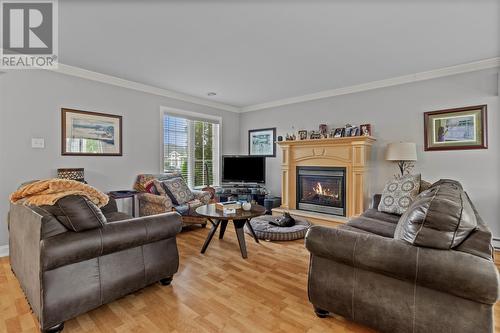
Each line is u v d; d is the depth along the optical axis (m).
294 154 4.68
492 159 3.10
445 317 1.29
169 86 4.19
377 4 2.02
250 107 5.62
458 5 2.03
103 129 3.67
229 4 2.02
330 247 1.59
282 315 1.78
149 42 2.66
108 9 2.08
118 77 3.74
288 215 3.80
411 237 1.37
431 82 3.49
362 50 2.85
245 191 4.97
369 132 3.87
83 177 3.29
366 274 1.53
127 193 3.59
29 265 1.71
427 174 3.53
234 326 1.67
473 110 3.20
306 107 4.77
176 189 4.01
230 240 3.44
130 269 1.92
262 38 2.58
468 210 1.42
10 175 2.91
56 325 1.57
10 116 2.90
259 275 2.40
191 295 2.04
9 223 2.29
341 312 1.62
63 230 1.63
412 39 2.59
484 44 2.70
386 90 3.87
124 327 1.66
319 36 2.54
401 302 1.41
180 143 4.78
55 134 3.22
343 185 4.11
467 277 1.19
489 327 1.20
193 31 2.44
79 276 1.66
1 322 1.69
